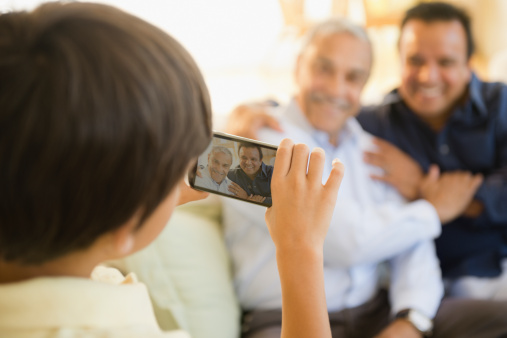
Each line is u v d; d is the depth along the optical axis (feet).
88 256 1.52
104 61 1.24
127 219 1.39
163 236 4.05
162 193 1.41
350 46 4.92
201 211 4.94
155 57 1.32
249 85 13.80
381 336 4.30
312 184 1.91
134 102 1.26
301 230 1.88
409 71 5.74
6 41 1.23
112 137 1.24
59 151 1.21
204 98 1.47
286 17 13.87
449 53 5.57
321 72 4.94
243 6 16.08
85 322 1.45
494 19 12.91
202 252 4.25
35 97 1.19
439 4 5.76
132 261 3.81
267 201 2.20
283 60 14.23
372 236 4.37
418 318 4.38
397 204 5.22
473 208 5.42
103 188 1.29
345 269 4.58
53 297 1.42
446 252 5.55
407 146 5.80
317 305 1.83
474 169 5.75
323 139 4.99
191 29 16.17
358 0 14.37
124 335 1.46
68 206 1.28
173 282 3.91
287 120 5.08
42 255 1.39
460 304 4.55
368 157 5.33
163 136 1.32
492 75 7.37
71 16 1.28
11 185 1.24
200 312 3.91
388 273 4.99
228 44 16.30
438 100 5.65
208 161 2.22
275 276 4.46
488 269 5.31
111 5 1.41
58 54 1.22
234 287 4.57
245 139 2.17
